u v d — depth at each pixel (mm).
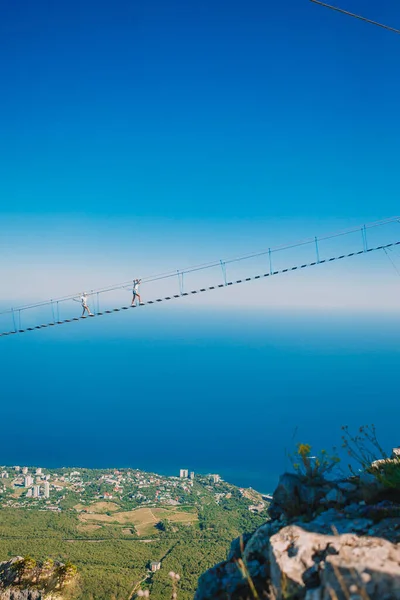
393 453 7375
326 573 4105
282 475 6477
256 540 5992
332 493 5992
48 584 19750
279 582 4559
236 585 5258
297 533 5066
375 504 5656
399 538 4695
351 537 4805
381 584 3801
